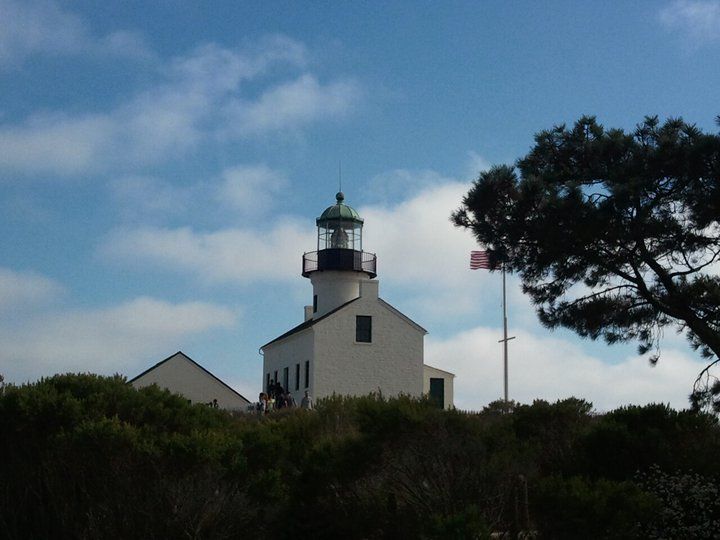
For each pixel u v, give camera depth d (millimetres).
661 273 20047
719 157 19188
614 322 21078
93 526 16703
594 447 16781
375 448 16172
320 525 16453
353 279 59281
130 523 16609
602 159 21000
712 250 20031
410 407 16516
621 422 17312
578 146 21406
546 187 20422
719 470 15984
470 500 15617
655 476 15844
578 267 20844
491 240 21156
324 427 20344
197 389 54875
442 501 15672
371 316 53312
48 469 17281
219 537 16656
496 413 26359
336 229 60188
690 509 15195
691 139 19719
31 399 17688
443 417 16359
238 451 17203
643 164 19938
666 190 20078
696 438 16906
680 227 19703
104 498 16750
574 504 14367
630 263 20391
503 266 21453
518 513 15086
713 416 17531
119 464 16656
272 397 53656
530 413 18375
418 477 16078
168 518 16547
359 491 16547
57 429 17594
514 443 16984
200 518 16594
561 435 17953
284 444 18359
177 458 16562
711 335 19766
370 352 52906
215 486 16750
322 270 59219
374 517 16219
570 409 18344
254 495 16969
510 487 15586
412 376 53312
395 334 53531
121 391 18812
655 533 14625
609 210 19516
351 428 19703
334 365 52250
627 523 14242
